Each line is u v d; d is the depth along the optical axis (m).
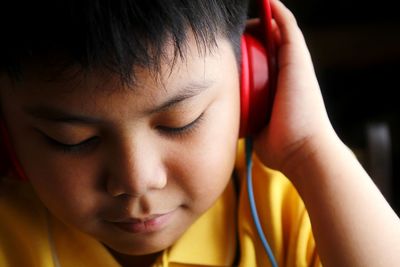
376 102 1.52
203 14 0.63
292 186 0.89
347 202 0.76
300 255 0.82
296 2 1.63
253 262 0.83
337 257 0.74
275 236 0.84
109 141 0.65
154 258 0.84
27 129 0.68
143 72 0.60
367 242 0.74
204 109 0.67
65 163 0.68
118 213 0.71
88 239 0.81
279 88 0.81
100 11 0.59
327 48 1.59
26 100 0.64
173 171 0.69
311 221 0.77
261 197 0.87
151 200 0.69
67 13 0.59
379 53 1.56
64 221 0.74
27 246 0.82
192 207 0.74
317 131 0.80
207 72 0.65
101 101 0.61
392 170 1.44
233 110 0.73
